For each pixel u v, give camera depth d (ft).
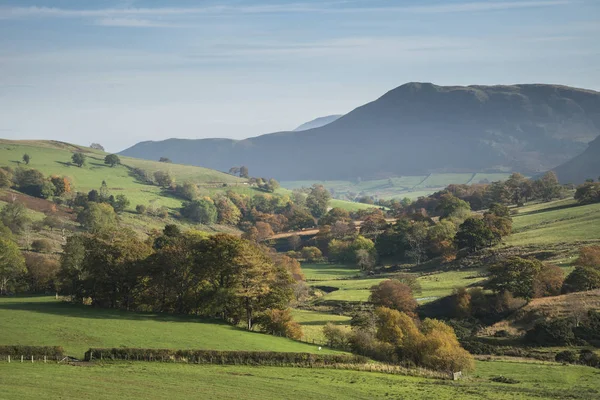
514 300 407.85
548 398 214.07
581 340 334.65
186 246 378.73
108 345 254.06
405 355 291.58
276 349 279.69
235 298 345.51
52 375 194.49
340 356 263.29
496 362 303.68
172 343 266.77
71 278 389.39
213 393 189.88
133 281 372.79
